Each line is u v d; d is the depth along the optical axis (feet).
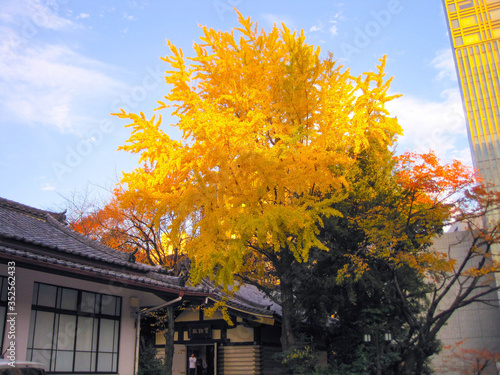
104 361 33.17
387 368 42.75
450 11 171.63
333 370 39.86
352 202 39.32
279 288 43.88
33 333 28.14
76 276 28.96
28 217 43.42
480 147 150.10
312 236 25.67
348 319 45.91
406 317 42.01
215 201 25.46
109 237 69.62
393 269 40.24
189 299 39.88
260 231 23.45
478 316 122.31
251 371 47.75
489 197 38.50
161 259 63.67
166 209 26.04
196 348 53.01
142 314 41.04
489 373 66.64
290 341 40.27
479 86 157.38
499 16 163.32
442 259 39.68
